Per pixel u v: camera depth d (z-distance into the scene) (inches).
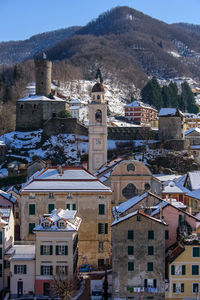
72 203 2903.5
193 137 6235.2
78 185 2947.8
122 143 6190.9
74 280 2409.0
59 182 2974.9
